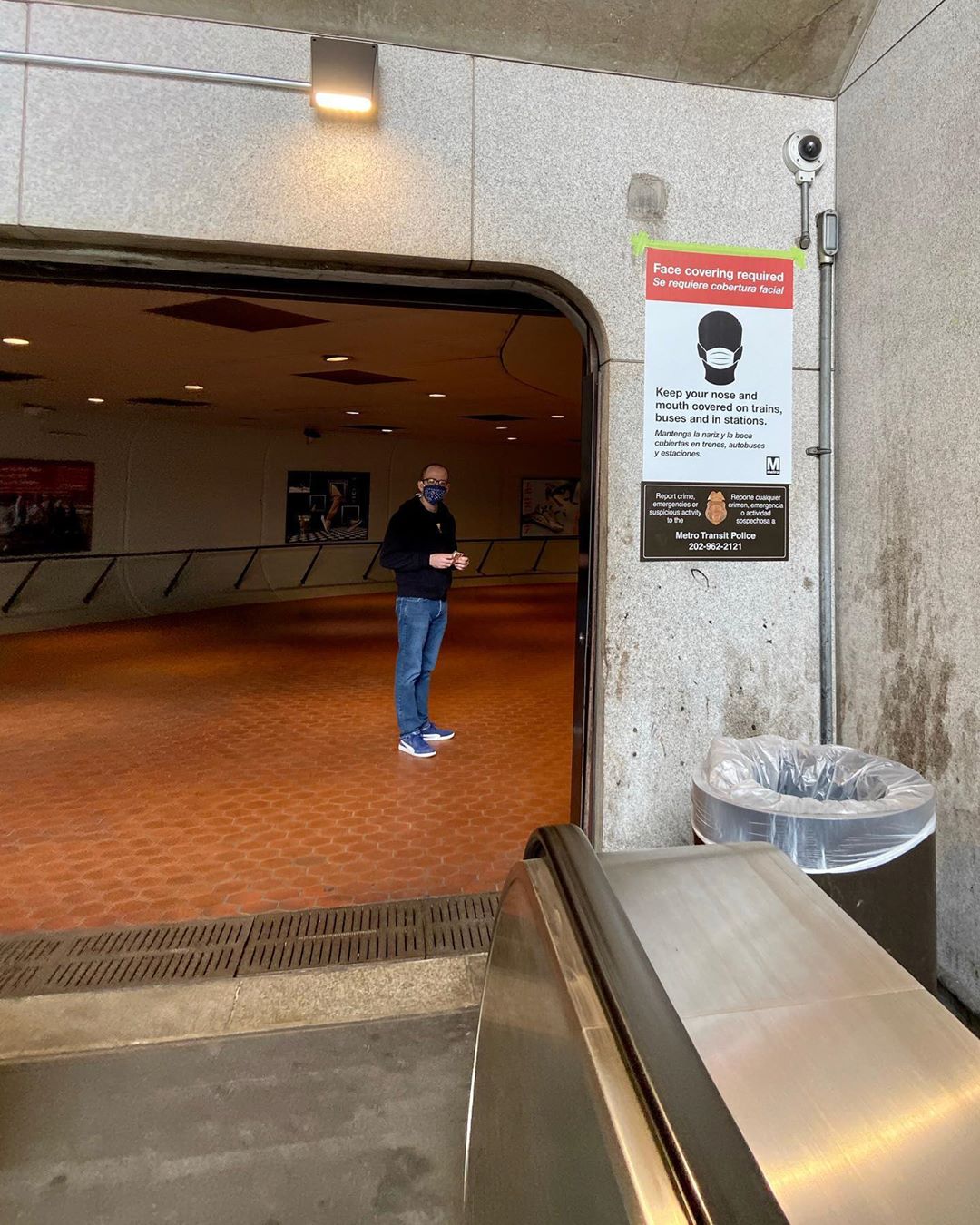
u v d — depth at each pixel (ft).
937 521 8.91
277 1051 7.80
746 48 10.02
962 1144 2.92
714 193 10.42
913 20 9.07
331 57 9.06
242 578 50.26
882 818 6.51
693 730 10.59
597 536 10.66
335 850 12.65
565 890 4.19
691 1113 2.70
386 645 33.94
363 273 10.30
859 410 10.32
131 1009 8.38
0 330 22.53
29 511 37.99
